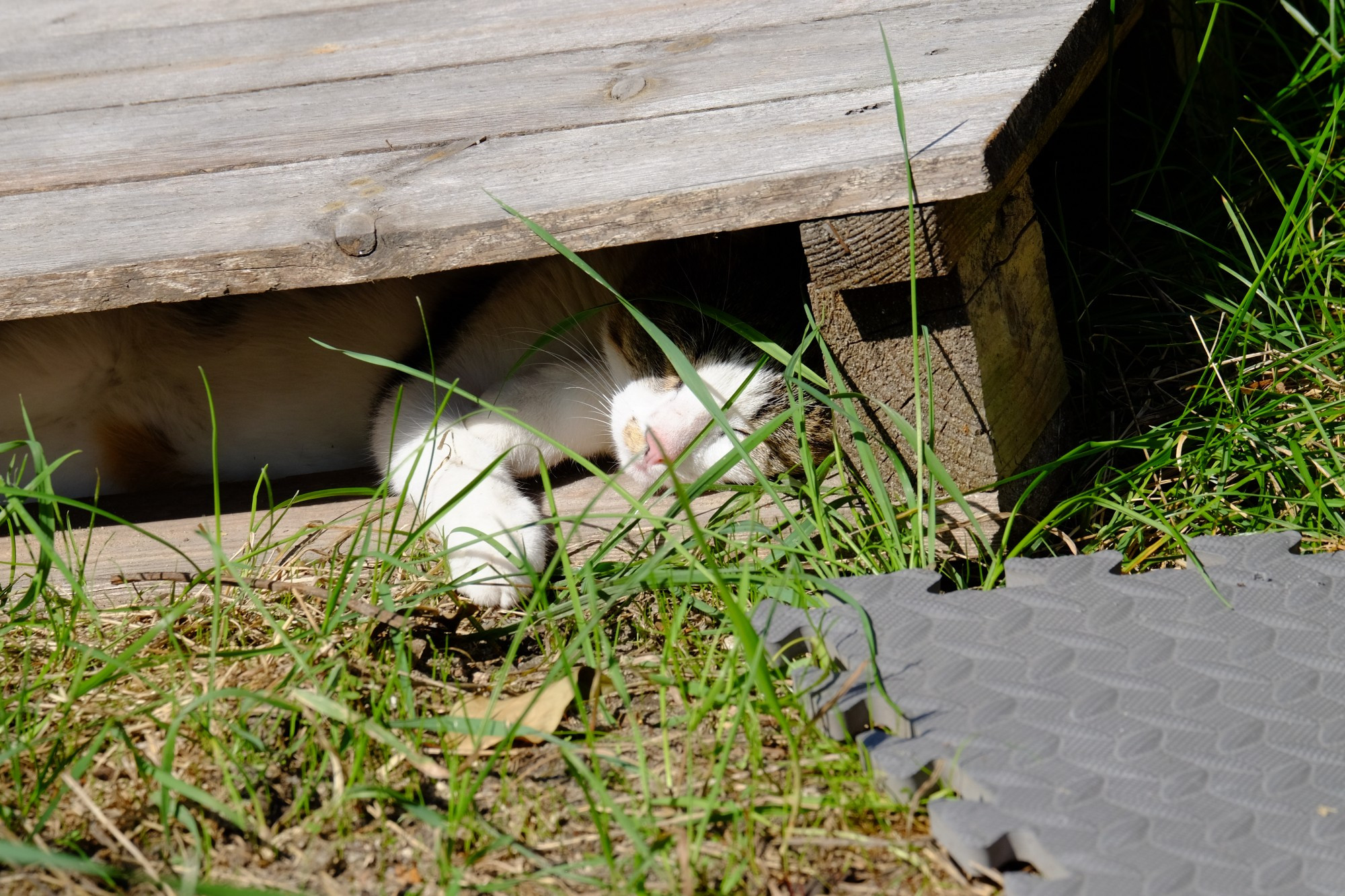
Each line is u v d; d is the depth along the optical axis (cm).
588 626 164
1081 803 133
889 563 188
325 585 203
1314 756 138
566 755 146
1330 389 227
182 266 188
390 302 263
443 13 278
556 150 202
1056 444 221
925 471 193
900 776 140
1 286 188
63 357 258
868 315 186
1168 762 139
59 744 159
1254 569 173
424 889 136
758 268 249
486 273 266
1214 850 126
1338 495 204
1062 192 294
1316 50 286
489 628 193
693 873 133
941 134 175
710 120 201
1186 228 272
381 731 153
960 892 131
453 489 227
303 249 187
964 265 182
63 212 206
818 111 195
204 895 121
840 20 234
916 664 158
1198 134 297
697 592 191
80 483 278
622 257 257
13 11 320
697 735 158
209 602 198
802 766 148
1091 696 150
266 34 280
